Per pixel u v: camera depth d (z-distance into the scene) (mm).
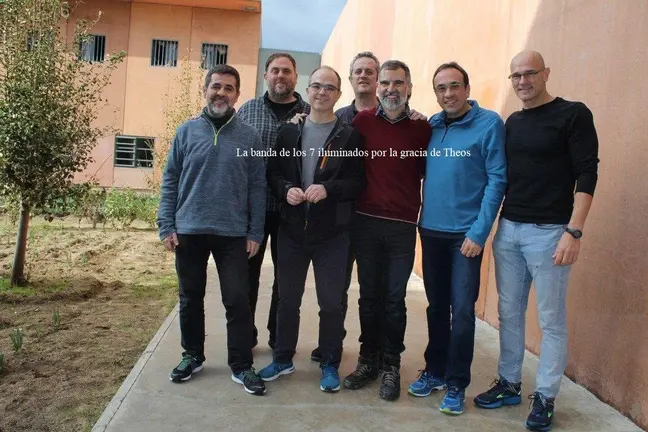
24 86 5027
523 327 3137
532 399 2961
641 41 3061
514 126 2969
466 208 3053
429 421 2928
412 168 3217
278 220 3676
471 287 3012
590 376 3396
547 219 2852
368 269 3270
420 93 7625
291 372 3490
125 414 2846
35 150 5129
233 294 3211
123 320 4688
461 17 6082
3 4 5094
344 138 3150
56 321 4465
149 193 14305
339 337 3311
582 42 3652
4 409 2975
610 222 3262
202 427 2748
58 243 8320
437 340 3268
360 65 3689
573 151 2773
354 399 3148
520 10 4605
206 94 3168
